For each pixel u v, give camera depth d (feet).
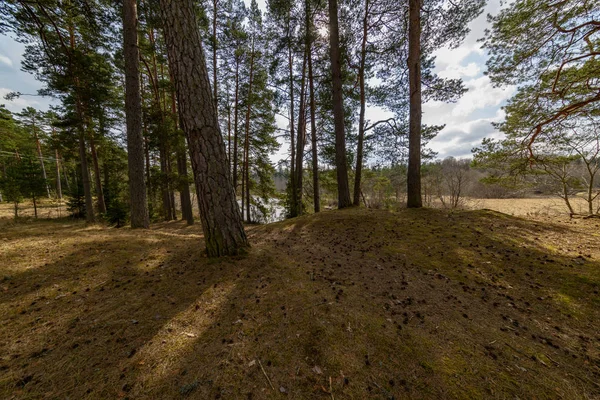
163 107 43.50
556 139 23.59
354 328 7.19
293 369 5.67
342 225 20.70
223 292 8.95
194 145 11.05
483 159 28.73
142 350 6.04
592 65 19.22
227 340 6.51
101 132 42.50
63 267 10.65
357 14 30.45
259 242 17.46
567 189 28.78
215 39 39.50
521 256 13.09
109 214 34.47
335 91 27.78
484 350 6.55
